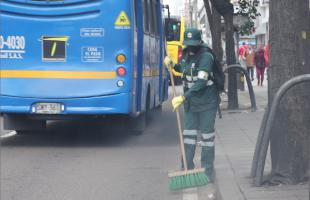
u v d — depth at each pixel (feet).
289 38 22.71
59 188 25.59
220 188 23.32
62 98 35.40
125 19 34.99
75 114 35.78
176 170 29.25
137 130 40.37
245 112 51.21
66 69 35.29
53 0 35.14
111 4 34.94
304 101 22.76
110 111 35.29
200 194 24.26
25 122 39.93
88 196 24.22
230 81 53.52
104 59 35.17
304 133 22.86
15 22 35.37
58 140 39.45
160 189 25.39
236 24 60.90
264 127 23.41
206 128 24.98
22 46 35.42
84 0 34.99
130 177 27.84
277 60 22.85
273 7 23.00
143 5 38.75
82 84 35.29
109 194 24.57
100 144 37.83
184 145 25.34
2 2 35.40
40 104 35.60
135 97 36.55
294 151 22.89
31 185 26.16
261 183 23.11
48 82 35.42
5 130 44.27
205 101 24.84
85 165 30.73
